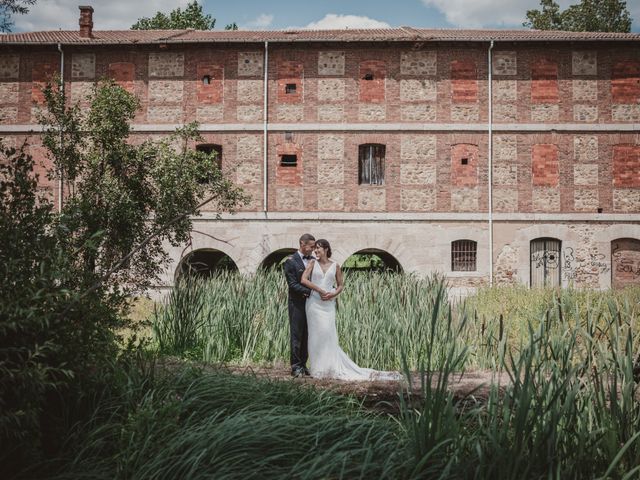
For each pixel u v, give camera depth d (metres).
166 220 11.16
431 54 21.00
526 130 20.73
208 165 11.91
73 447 3.47
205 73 21.06
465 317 4.94
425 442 2.91
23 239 3.63
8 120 20.84
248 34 22.34
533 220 20.55
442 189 20.64
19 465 3.23
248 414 3.49
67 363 3.59
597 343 3.64
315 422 3.50
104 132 11.23
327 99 20.92
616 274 20.58
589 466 2.85
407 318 8.31
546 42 20.77
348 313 8.62
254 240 20.50
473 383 6.19
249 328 8.95
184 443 3.18
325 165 20.77
